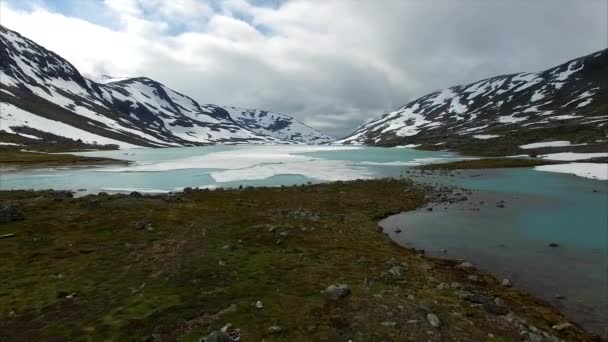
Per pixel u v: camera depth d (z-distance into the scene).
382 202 48.50
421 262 24.86
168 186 62.50
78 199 42.00
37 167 95.12
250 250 25.08
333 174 79.75
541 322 16.64
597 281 22.25
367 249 27.28
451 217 40.50
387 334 13.66
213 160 117.19
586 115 183.38
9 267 21.50
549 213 41.28
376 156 142.00
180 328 14.16
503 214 41.25
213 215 36.53
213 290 18.02
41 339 13.52
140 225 31.17
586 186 59.91
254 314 15.24
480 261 26.09
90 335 13.75
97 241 26.95
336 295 16.92
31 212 35.62
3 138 173.88
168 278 19.66
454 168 90.88
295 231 30.47
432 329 14.23
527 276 23.16
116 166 97.88
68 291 17.97
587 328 16.64
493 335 14.28
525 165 91.00
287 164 103.06
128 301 16.73
